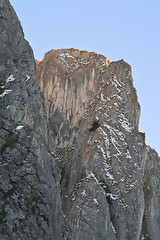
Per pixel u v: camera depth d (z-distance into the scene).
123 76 97.19
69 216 75.81
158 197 101.94
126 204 81.69
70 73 102.75
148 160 103.69
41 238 49.97
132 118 92.62
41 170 53.84
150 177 102.12
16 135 54.28
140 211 83.31
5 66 59.84
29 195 51.31
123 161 85.19
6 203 49.06
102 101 94.69
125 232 80.00
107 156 85.12
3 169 51.00
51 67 104.06
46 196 52.72
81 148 89.69
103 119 90.94
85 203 77.00
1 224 47.56
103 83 98.38
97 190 78.62
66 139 95.62
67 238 57.66
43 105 66.69
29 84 63.22
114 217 80.31
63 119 98.12
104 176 83.00
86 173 83.81
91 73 101.81
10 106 56.16
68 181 86.06
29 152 53.78
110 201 81.00
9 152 52.44
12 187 50.56
